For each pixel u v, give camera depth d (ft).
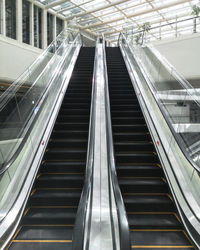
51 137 14.90
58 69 21.22
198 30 27.86
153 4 44.55
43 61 20.70
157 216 9.74
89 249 7.66
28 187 10.35
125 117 17.07
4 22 30.12
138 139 14.85
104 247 7.84
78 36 38.58
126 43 31.83
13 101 14.29
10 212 8.87
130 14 49.21
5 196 9.43
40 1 40.65
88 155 10.41
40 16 41.73
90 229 8.17
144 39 29.84
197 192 9.45
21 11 34.17
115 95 19.54
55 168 12.17
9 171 9.95
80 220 6.23
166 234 8.82
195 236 8.14
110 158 10.12
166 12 48.98
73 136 15.06
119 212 6.60
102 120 15.62
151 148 13.94
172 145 12.39
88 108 18.37
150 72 21.58
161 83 18.39
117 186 8.06
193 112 13.60
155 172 12.07
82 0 40.96
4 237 7.87
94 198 9.61
